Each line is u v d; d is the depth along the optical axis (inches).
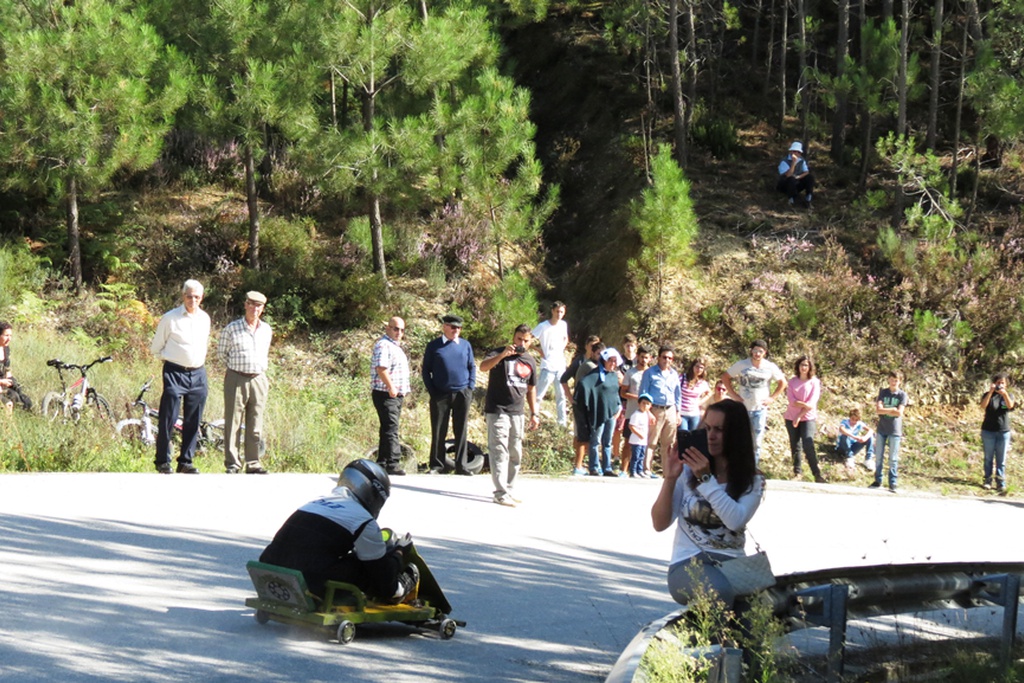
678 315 927.0
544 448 748.0
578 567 368.8
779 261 964.0
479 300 948.0
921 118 1171.3
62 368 680.4
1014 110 883.4
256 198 986.7
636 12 1064.2
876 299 924.0
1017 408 865.5
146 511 398.0
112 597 279.1
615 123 1167.6
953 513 582.9
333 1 876.6
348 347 890.7
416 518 429.7
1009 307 901.2
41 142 865.5
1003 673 247.4
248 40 894.4
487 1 1031.6
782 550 427.2
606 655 265.3
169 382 498.9
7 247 917.2
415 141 884.6
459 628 280.1
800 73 1166.3
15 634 239.6
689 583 220.2
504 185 927.7
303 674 228.1
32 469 509.4
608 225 1041.5
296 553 259.3
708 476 221.0
